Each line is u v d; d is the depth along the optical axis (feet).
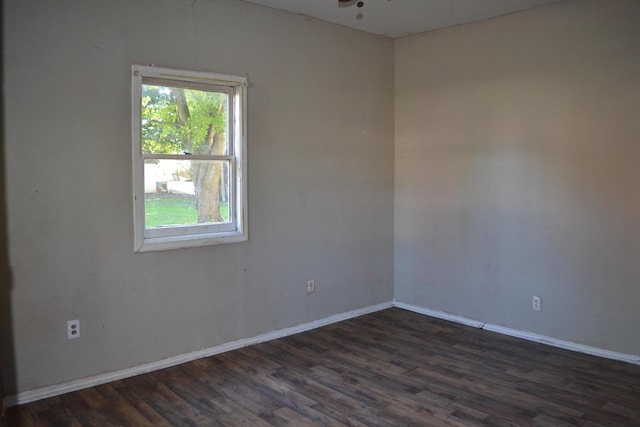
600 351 11.86
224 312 12.21
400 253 16.22
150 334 11.00
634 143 11.16
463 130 14.26
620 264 11.48
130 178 10.52
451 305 14.89
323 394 9.87
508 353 12.12
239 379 10.61
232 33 11.94
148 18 10.59
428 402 9.52
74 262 9.92
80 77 9.80
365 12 13.09
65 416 8.96
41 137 9.44
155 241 10.93
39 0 9.29
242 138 12.21
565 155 12.23
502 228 13.53
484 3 12.28
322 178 14.16
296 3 12.39
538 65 12.60
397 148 16.08
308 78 13.61
